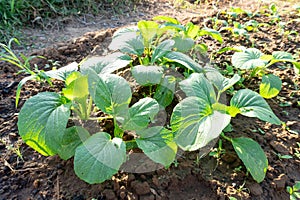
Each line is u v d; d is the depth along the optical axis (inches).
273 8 41.8
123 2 50.3
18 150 24.0
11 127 26.1
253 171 21.7
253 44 35.5
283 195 22.3
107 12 47.2
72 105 21.9
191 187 22.1
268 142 25.4
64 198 21.1
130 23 44.7
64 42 36.9
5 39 38.2
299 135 26.1
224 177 22.6
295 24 40.7
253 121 27.2
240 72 31.4
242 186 21.7
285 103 29.4
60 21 43.2
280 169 23.5
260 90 28.0
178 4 51.4
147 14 47.9
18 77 31.1
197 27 30.3
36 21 42.1
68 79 22.1
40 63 32.7
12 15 41.3
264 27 39.9
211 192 21.9
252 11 44.6
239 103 23.5
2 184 22.2
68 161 22.9
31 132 20.7
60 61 33.0
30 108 21.1
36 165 23.2
